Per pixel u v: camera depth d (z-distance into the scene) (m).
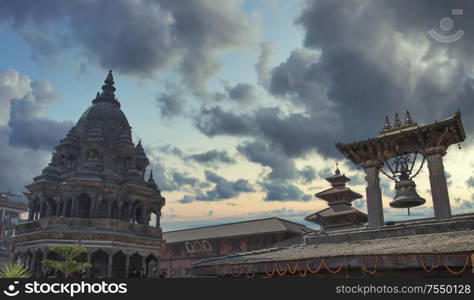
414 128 20.47
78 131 67.88
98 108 70.06
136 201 59.81
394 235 17.73
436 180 19.06
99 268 53.47
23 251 51.59
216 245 84.75
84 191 55.31
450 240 13.82
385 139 20.84
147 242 56.31
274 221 82.62
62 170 61.28
